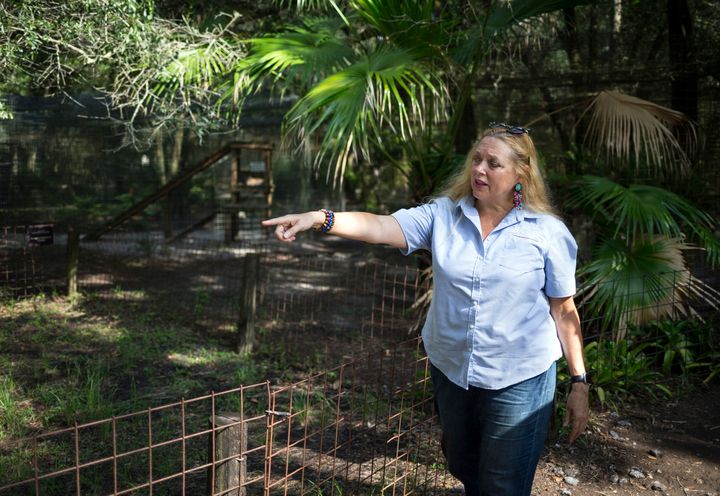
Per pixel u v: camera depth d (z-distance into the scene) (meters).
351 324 6.48
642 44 6.71
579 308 4.90
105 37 4.71
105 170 11.77
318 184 14.40
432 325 2.33
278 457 3.61
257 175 11.88
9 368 4.97
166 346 5.65
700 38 6.54
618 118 5.30
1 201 10.26
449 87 6.23
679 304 5.09
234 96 5.20
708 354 4.94
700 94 6.38
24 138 10.12
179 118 5.62
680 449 3.82
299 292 7.93
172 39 5.34
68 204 11.36
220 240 11.83
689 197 6.01
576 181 5.20
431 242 2.34
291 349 5.62
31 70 5.37
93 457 3.57
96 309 6.85
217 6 6.28
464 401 2.31
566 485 3.40
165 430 3.92
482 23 5.45
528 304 2.18
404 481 3.22
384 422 4.04
